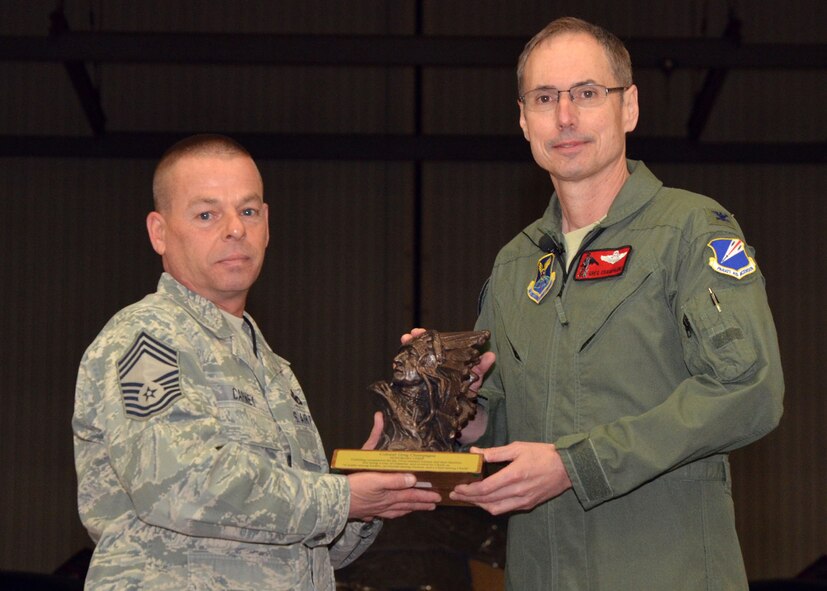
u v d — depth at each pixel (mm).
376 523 2852
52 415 10102
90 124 9992
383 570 4789
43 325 10172
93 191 10242
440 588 4723
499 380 3012
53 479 10039
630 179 2717
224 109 10320
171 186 2629
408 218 10344
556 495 2482
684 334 2508
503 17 10219
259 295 10242
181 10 10078
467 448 2979
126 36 8883
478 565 4828
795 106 10359
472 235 10336
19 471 10047
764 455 10078
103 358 2420
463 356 2662
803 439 10086
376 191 10359
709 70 9562
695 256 2543
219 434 2373
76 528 10008
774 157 10086
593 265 2672
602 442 2424
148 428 2303
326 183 10352
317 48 8922
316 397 10164
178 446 2285
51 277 10188
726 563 2533
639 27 10156
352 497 2438
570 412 2605
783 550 9977
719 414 2398
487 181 10367
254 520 2301
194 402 2369
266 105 10359
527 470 2424
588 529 2570
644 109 10297
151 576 2334
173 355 2420
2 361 10141
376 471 2475
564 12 10195
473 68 10406
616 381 2566
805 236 10266
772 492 10039
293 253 10289
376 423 2740
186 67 10297
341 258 10305
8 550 9969
